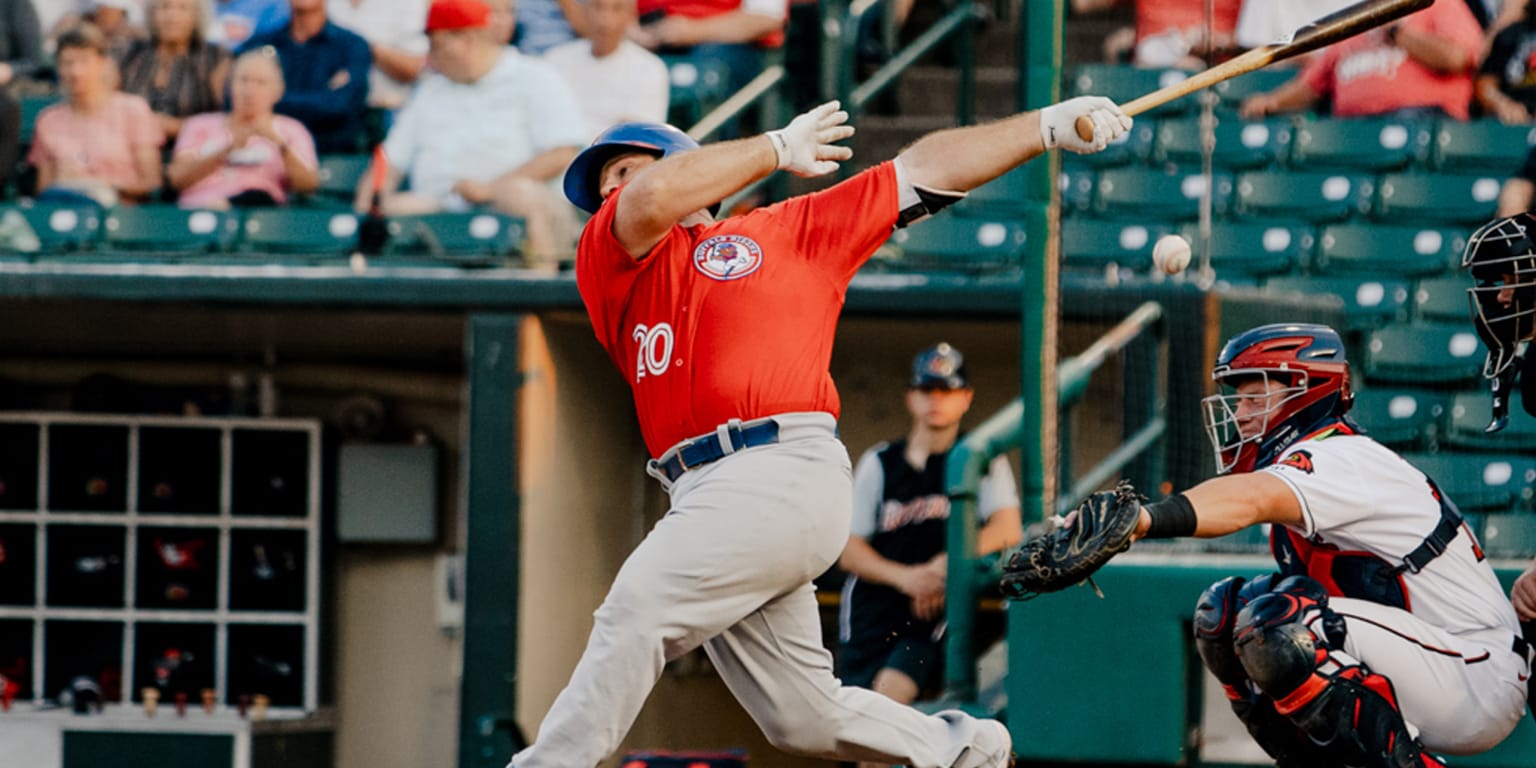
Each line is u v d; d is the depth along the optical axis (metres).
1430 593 15.29
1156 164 32.00
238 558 32.12
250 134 30.53
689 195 13.27
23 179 31.39
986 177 13.70
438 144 29.05
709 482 13.59
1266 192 30.86
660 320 13.80
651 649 13.41
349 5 32.41
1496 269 16.05
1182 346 24.22
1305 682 14.78
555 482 26.97
